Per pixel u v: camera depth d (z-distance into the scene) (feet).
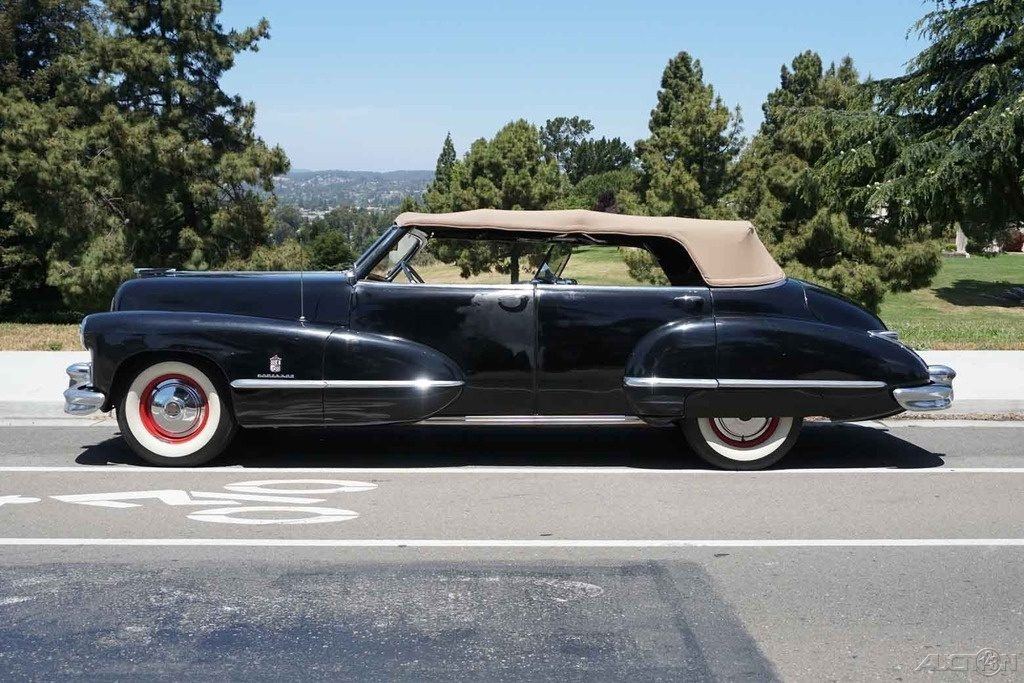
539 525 19.17
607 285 23.73
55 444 26.45
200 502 20.66
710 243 23.73
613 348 23.39
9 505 20.35
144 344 22.80
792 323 23.52
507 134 84.89
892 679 12.39
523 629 13.93
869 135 78.84
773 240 66.28
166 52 78.07
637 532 18.76
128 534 18.40
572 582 15.90
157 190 78.28
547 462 24.71
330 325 23.26
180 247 80.38
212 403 23.57
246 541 18.02
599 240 23.70
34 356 41.91
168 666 12.66
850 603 15.06
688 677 12.41
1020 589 15.72
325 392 22.97
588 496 21.43
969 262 142.00
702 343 23.22
